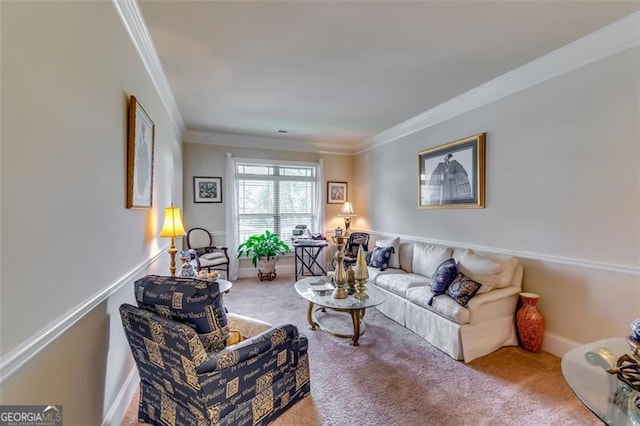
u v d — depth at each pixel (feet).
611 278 6.96
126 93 5.90
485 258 9.00
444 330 8.17
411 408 5.89
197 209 16.30
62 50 3.58
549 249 8.21
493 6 5.96
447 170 11.64
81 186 4.03
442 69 8.75
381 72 8.91
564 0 5.80
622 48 6.64
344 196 19.75
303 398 6.14
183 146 15.85
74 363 3.85
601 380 4.26
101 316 4.73
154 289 4.72
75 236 3.86
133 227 6.47
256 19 6.35
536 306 8.38
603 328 7.09
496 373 7.13
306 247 17.01
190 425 4.55
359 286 9.01
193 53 7.75
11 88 2.70
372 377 6.97
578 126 7.50
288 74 9.05
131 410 5.85
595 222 7.22
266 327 6.20
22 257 2.84
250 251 17.20
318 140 18.10
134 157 6.13
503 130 9.43
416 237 13.69
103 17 4.77
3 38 2.60
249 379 4.82
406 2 5.84
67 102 3.68
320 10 6.07
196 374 4.10
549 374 7.09
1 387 2.56
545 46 7.52
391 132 15.35
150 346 4.64
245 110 12.44
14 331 2.72
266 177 18.01
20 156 2.82
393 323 10.36
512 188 9.19
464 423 5.49
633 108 6.54
